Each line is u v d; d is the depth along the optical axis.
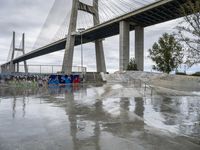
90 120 9.27
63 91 24.53
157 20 60.72
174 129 7.94
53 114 10.59
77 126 8.24
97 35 70.31
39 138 6.72
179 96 19.17
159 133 7.38
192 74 36.94
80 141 6.46
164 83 31.95
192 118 9.84
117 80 44.47
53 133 7.28
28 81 36.09
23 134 7.14
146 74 41.06
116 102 15.00
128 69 53.91
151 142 6.41
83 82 44.16
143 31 64.75
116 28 64.44
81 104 14.03
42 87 32.22
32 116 10.08
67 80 41.19
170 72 38.41
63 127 8.07
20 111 11.40
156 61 39.16
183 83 30.41
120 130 7.71
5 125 8.31
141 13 55.25
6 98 17.48
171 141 6.53
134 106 13.21
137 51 63.56
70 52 64.75
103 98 17.38
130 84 34.16
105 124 8.59
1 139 6.62
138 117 9.97
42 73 39.03
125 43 58.81
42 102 15.01
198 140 6.68
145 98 17.38
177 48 36.62
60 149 5.79
